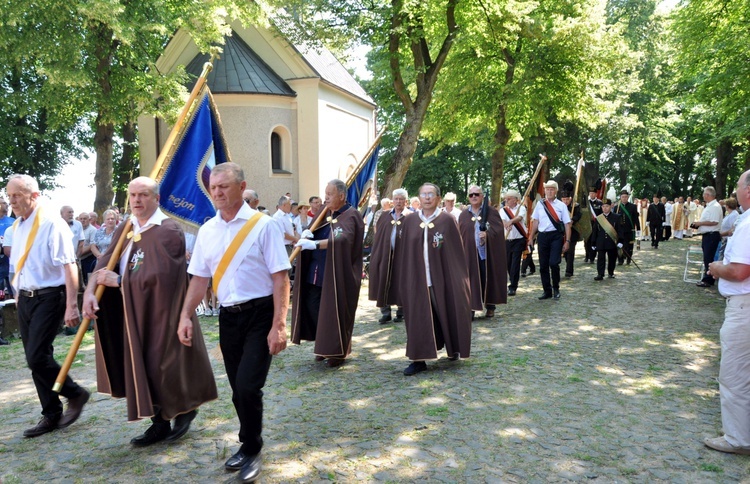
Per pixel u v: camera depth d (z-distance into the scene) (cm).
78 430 453
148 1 1492
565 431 437
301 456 398
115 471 378
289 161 2172
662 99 2805
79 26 1434
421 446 412
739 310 391
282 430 445
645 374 579
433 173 3797
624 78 2712
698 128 2514
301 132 2167
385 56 1582
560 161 3422
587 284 1188
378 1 1491
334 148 2338
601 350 671
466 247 792
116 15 1364
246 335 364
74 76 1387
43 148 2562
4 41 1384
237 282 357
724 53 1744
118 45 1562
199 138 497
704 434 430
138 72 1606
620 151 3406
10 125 2244
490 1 1579
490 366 611
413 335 581
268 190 2109
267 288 362
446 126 2230
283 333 354
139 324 382
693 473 371
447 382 559
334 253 611
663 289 1105
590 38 1906
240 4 1599
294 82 2159
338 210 636
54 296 438
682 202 2519
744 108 1900
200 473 374
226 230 360
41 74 1446
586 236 1295
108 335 403
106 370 402
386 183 1556
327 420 464
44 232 430
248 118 2066
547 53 1950
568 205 1298
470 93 2092
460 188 4119
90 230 994
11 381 605
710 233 1116
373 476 368
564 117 2258
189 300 368
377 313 946
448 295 601
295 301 649
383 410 486
